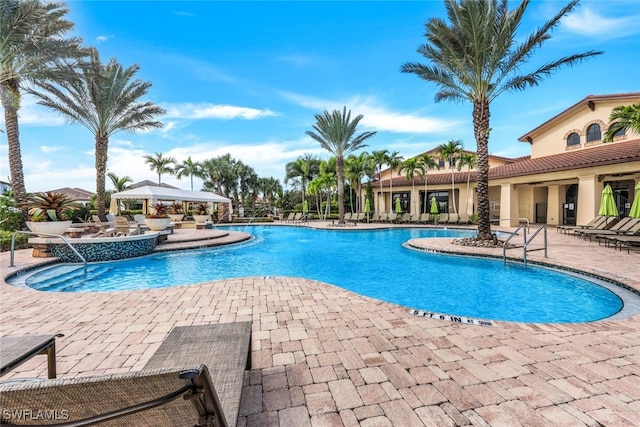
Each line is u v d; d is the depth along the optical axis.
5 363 1.84
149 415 1.15
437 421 2.20
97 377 1.03
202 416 1.18
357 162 28.78
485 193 11.66
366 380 2.73
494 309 5.85
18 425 1.07
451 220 23.16
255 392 2.56
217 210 33.03
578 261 8.16
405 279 8.15
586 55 9.67
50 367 2.24
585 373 2.81
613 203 13.33
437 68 11.77
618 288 6.01
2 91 11.99
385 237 17.03
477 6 10.09
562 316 5.44
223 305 4.87
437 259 10.23
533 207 22.45
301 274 8.88
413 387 2.61
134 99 16.89
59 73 12.40
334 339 3.59
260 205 46.59
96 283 7.91
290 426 2.17
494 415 2.25
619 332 3.73
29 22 11.08
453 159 24.64
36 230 9.12
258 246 13.92
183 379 1.08
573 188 20.44
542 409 2.31
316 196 37.19
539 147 21.70
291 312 4.54
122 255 10.12
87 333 3.82
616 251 9.88
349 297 5.28
